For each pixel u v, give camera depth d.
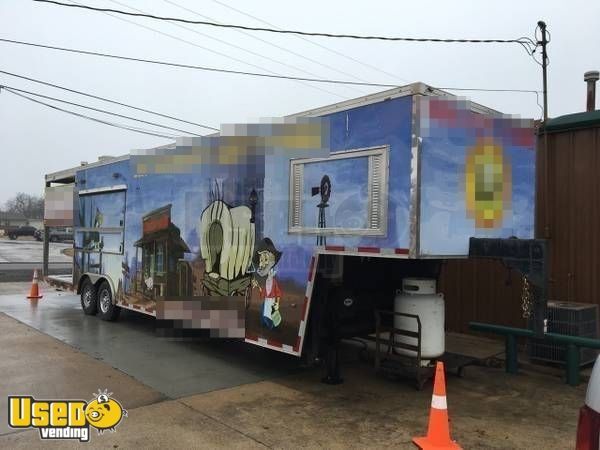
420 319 5.79
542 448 4.21
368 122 5.09
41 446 4.15
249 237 6.33
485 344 7.79
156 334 8.47
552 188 7.42
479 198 5.31
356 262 6.04
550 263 7.40
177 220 7.64
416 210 4.66
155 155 8.24
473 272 8.26
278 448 4.14
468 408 5.16
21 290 14.87
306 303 5.51
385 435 4.41
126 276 8.99
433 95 4.84
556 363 6.52
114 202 9.48
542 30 9.22
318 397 5.41
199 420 4.73
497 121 5.56
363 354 6.71
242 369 6.46
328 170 5.45
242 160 6.49
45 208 12.53
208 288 6.96
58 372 6.22
